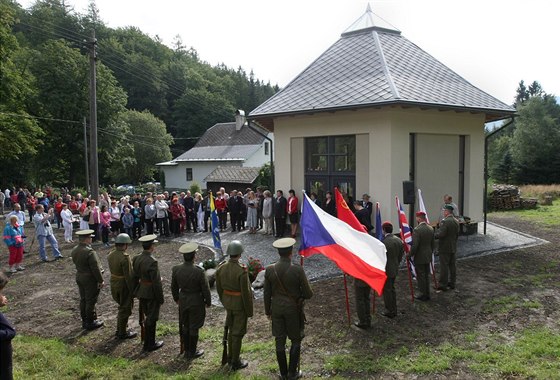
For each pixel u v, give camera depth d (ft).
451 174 47.62
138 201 55.93
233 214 56.39
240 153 142.31
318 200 46.47
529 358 19.95
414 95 39.58
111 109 130.00
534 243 45.70
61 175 138.00
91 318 25.54
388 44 49.78
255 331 24.21
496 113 45.60
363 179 43.73
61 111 122.21
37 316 28.07
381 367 19.29
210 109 224.12
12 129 97.96
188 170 153.38
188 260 21.06
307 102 44.06
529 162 139.13
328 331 23.50
